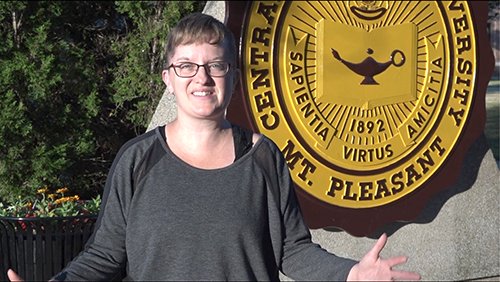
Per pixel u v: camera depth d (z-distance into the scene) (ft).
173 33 8.73
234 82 8.86
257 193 8.52
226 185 8.45
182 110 8.62
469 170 21.33
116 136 27.27
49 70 24.09
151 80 25.86
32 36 25.11
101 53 27.27
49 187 24.59
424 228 20.80
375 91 19.29
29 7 25.17
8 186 23.72
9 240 16.08
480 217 21.43
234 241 8.30
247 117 18.02
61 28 26.43
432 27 19.93
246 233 8.34
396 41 19.51
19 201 19.56
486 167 21.52
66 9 26.55
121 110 27.04
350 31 19.02
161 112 19.61
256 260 8.41
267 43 18.20
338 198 18.99
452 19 20.10
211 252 8.28
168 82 8.98
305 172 18.65
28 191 23.84
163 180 8.46
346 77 19.01
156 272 8.34
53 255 16.10
